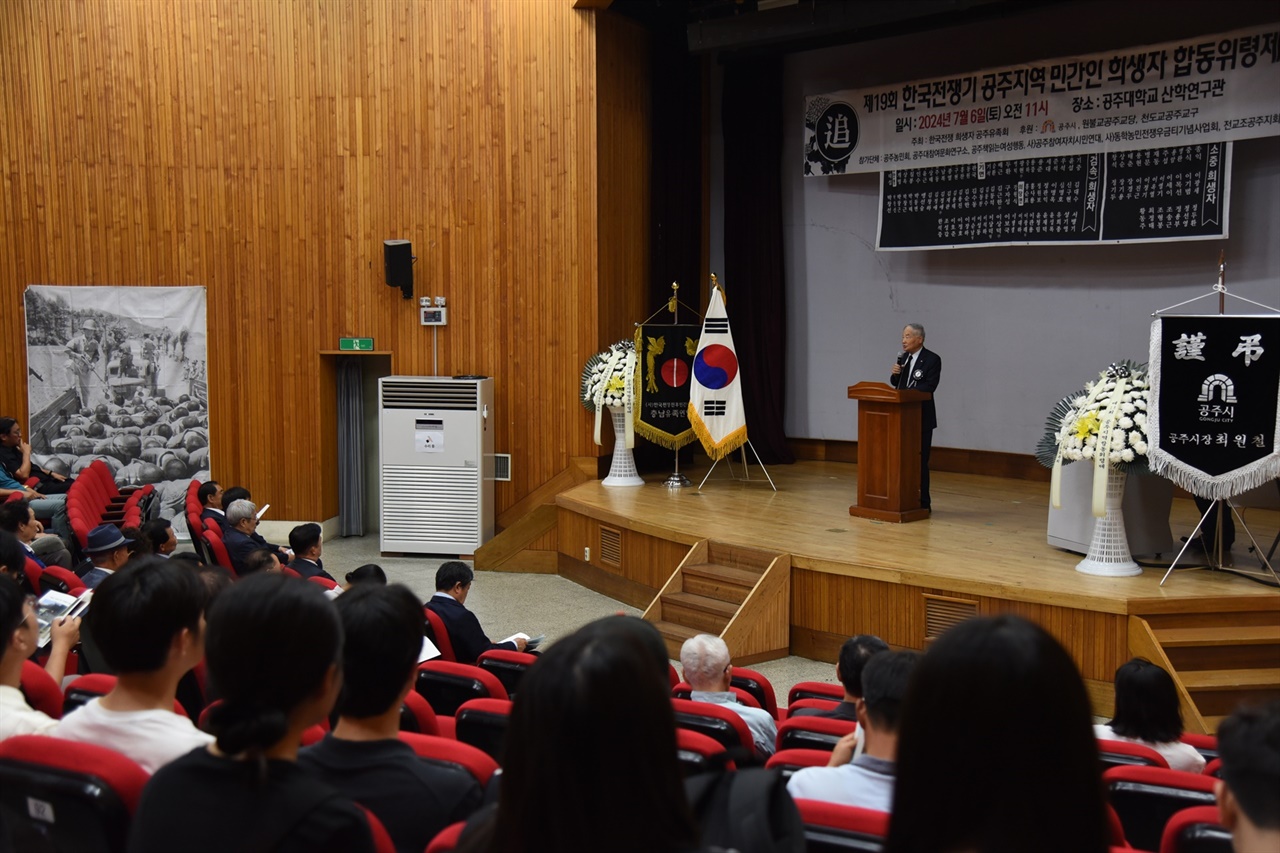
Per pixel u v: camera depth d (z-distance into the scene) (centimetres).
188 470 1052
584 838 128
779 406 1166
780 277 1156
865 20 913
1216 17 913
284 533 1052
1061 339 1031
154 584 216
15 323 1048
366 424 1090
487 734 286
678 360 991
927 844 123
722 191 1185
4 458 895
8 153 1034
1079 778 121
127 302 1039
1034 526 823
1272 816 133
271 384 1043
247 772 161
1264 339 616
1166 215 924
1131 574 666
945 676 124
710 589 761
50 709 291
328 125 1018
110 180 1031
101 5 1019
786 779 254
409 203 1015
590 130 980
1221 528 683
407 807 199
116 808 189
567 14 978
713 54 1169
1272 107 862
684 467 1130
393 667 205
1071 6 984
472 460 987
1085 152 955
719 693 379
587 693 129
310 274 1030
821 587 720
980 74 1009
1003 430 1072
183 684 338
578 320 998
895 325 1127
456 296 1015
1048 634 126
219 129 1024
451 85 1002
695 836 132
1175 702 345
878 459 846
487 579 956
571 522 949
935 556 721
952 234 1045
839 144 1101
